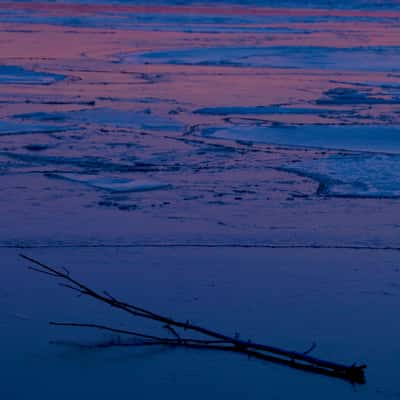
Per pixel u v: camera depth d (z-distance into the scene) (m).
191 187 29.70
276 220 25.41
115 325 17.48
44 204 26.95
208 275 20.41
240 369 15.55
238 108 48.41
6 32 103.44
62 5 189.75
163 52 81.00
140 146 37.31
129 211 26.25
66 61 72.25
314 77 65.50
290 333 17.12
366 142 39.06
